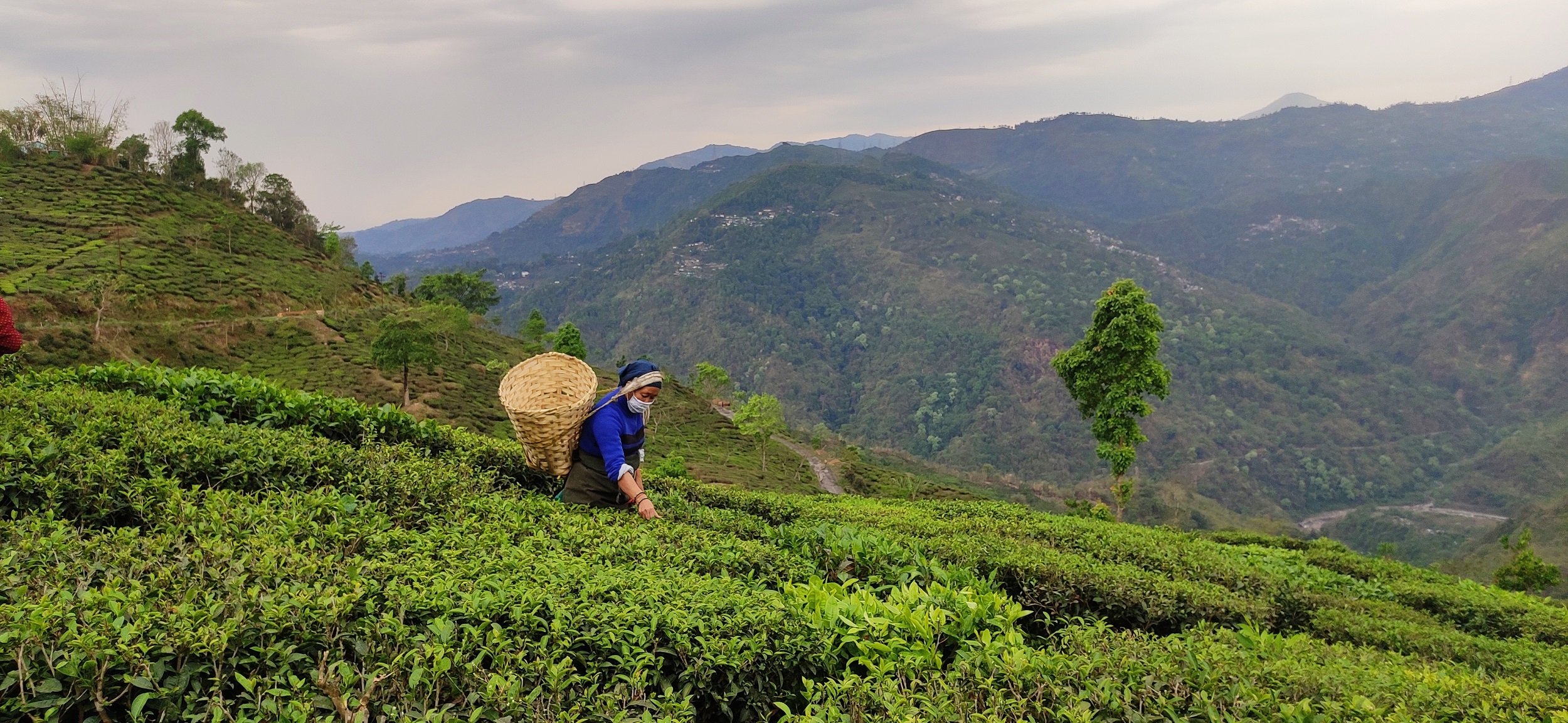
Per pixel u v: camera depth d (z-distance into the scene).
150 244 78.00
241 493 5.12
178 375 8.55
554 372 6.64
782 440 96.44
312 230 113.06
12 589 2.83
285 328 72.12
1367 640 6.95
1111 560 9.29
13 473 4.36
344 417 7.99
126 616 2.58
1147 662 3.57
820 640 3.67
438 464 6.66
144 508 4.32
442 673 2.68
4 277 60.53
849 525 7.47
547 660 2.86
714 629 3.43
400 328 58.34
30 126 96.56
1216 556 10.48
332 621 2.83
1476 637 7.90
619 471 6.15
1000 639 3.93
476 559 3.88
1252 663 3.75
